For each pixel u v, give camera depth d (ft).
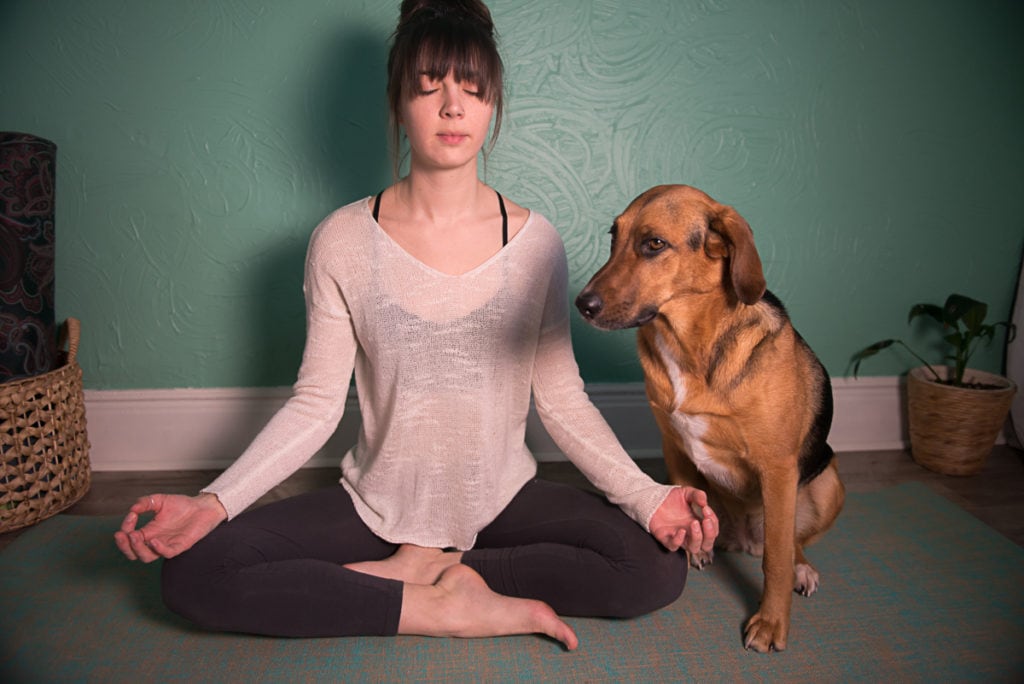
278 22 7.06
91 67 7.02
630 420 8.23
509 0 7.23
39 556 5.97
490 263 4.79
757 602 5.55
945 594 5.58
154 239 7.42
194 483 7.55
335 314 4.88
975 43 7.91
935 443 7.89
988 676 4.65
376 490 5.04
